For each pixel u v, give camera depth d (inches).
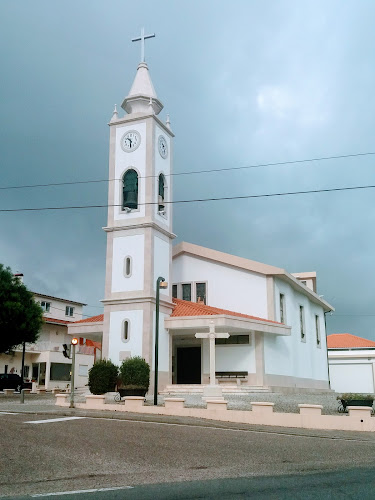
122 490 335.3
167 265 1277.1
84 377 2076.8
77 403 914.7
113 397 1051.9
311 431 642.2
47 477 388.8
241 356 1261.1
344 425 652.1
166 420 716.0
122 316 1203.2
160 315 1213.7
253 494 315.0
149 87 1355.8
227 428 663.1
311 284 1961.1
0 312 1386.6
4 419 701.3
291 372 1418.6
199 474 395.5
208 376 1269.7
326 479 367.6
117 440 534.0
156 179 1272.1
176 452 482.9
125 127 1306.6
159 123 1309.1
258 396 1079.0
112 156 1305.4
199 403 905.5
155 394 907.4
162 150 1320.1
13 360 1893.5
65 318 2191.2
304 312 1605.6
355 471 401.7
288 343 1422.2
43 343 1977.1
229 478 378.0
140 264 1210.0
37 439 532.4
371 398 753.6
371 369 1856.5
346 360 1887.3
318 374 1674.5
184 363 1341.0
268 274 1360.7
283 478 374.0
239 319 1184.8
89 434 566.3
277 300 1384.1
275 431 642.2
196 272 1446.9
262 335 1267.2
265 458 462.9
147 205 1235.2
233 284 1400.1
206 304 1416.1
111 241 1256.2
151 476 389.1
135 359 1079.6
